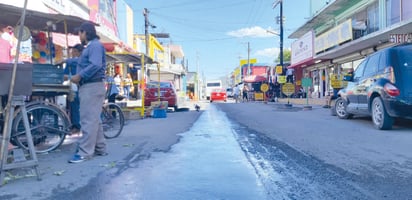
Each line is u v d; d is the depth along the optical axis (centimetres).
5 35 823
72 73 664
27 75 442
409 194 340
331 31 1978
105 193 355
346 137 686
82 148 504
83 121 509
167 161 491
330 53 2003
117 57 1245
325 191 352
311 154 528
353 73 1010
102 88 515
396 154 516
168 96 1586
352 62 2033
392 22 1616
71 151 578
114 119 724
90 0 1552
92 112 508
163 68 3606
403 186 364
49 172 437
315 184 376
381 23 1720
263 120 1066
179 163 478
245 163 475
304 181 388
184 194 350
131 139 696
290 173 421
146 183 387
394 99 735
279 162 479
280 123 964
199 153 545
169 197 341
